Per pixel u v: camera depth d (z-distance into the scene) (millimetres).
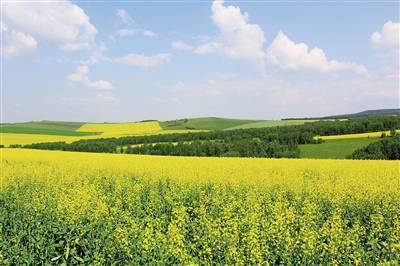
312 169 28531
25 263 11008
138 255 10680
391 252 10102
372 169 28141
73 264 11586
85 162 34188
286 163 33125
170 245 10125
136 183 22750
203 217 13320
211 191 20594
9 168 28312
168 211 17344
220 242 10898
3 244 11523
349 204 17000
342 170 27875
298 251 10375
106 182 24531
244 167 29891
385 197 17906
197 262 10109
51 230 12719
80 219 13336
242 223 12453
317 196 18609
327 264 9797
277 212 13938
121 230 11211
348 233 11219
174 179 23984
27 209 14750
